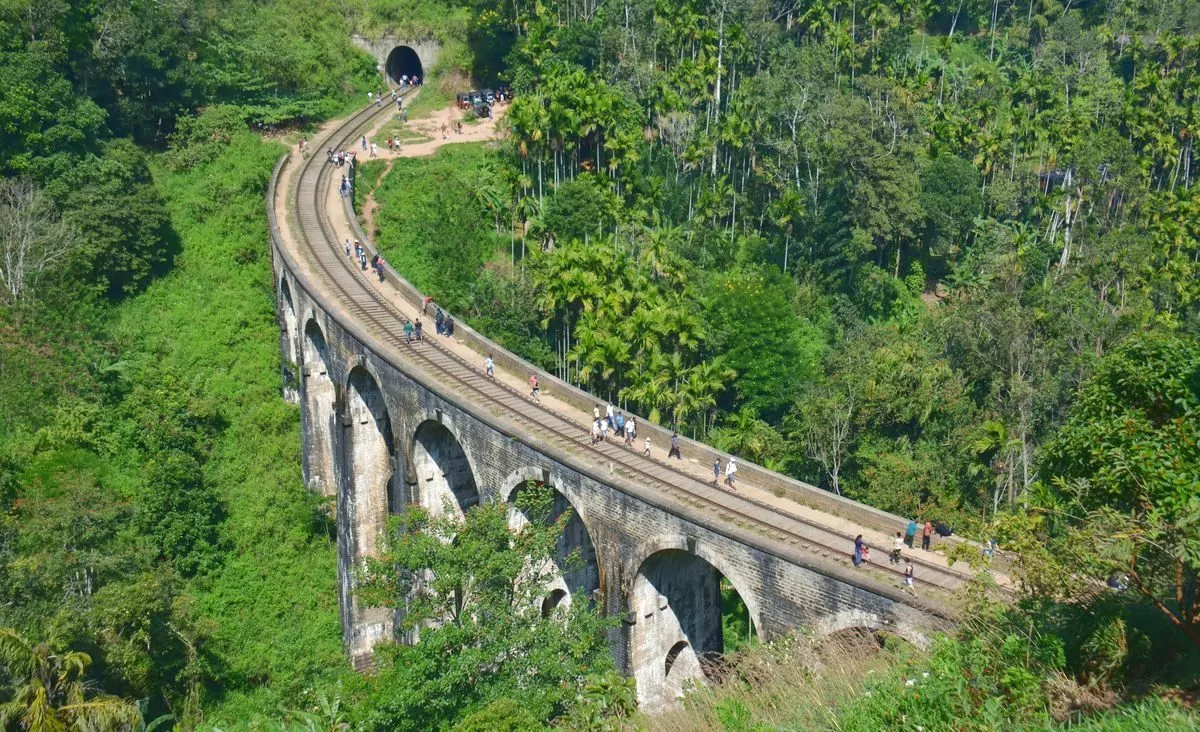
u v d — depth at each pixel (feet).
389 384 209.26
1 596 178.50
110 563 193.98
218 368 274.77
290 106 376.27
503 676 135.64
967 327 289.74
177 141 341.00
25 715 125.49
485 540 145.18
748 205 380.58
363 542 230.48
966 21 563.48
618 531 167.32
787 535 159.12
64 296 267.18
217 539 235.20
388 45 437.17
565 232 328.70
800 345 325.42
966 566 150.82
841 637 131.13
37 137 285.64
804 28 490.49
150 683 192.65
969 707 81.20
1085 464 96.48
